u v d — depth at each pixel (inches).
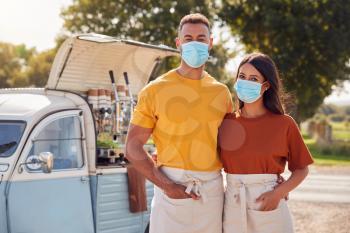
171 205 157.5
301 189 597.6
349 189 599.8
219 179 163.0
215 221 161.2
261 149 157.8
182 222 157.3
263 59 161.0
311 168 837.8
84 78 286.0
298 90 1144.8
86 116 253.6
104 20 1185.4
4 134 234.4
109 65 294.4
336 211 459.8
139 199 268.2
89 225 248.4
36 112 237.5
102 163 264.2
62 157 242.4
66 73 276.1
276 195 156.0
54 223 234.8
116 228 260.4
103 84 298.2
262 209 156.4
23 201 226.2
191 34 161.2
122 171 263.9
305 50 1108.5
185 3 1100.5
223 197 163.8
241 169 159.2
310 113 1305.4
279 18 1087.6
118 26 1162.6
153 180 156.1
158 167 161.8
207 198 158.9
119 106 286.7
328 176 727.7
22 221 225.1
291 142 161.9
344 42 1091.9
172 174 158.6
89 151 253.1
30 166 229.9
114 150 266.1
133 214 268.4
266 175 158.2
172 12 1109.7
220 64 1072.8
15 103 245.8
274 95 161.5
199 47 159.2
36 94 257.9
